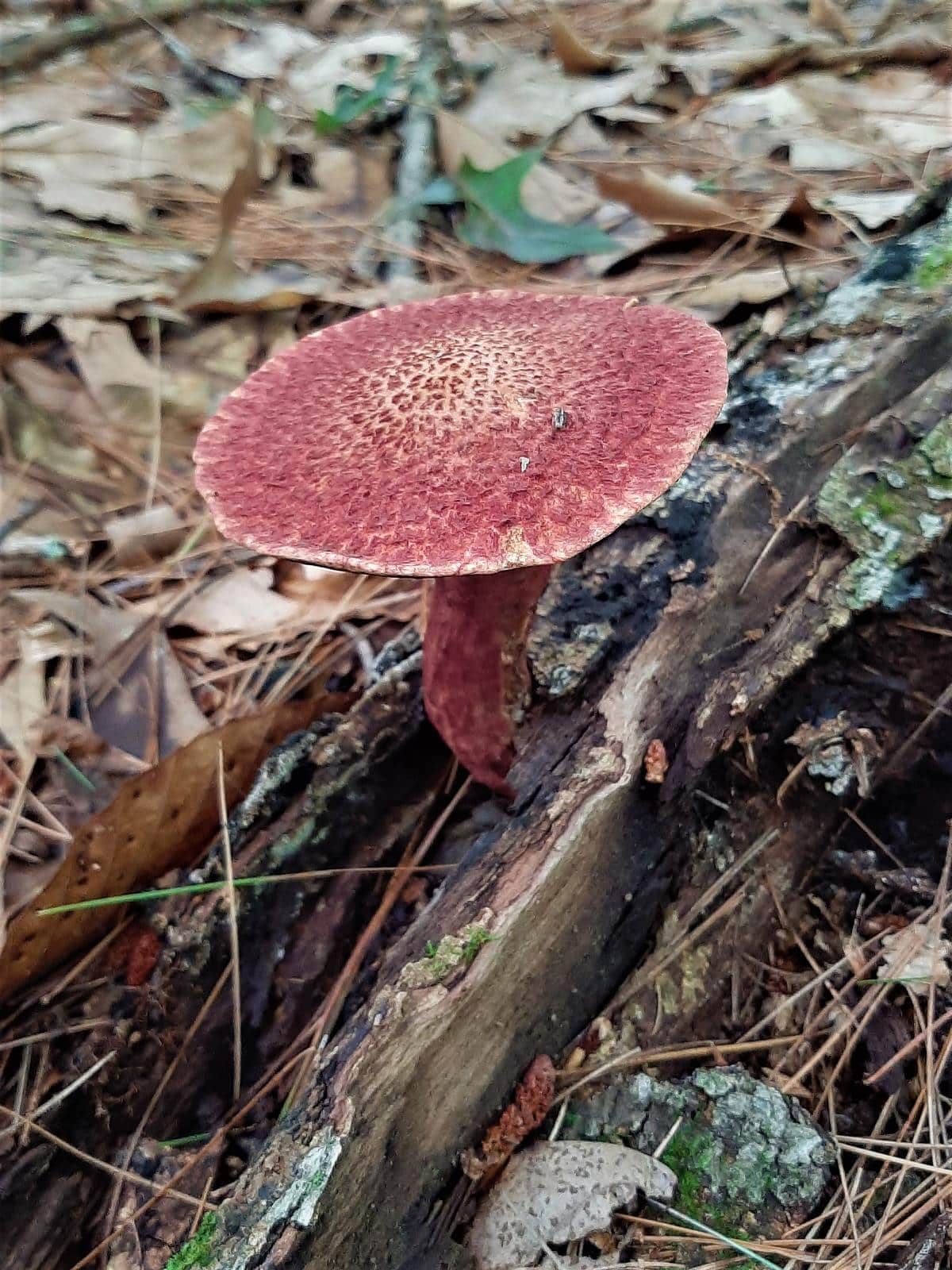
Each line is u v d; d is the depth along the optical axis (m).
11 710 0.21
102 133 0.33
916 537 0.18
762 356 0.21
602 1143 0.15
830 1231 0.15
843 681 0.18
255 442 0.15
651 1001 0.17
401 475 0.14
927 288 0.20
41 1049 0.17
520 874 0.16
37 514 0.25
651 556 0.19
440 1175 0.15
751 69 0.36
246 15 0.45
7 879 0.19
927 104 0.32
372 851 0.19
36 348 0.28
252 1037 0.18
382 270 0.30
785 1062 0.16
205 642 0.23
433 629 0.17
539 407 0.15
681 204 0.27
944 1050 0.16
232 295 0.28
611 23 0.44
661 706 0.17
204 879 0.18
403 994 0.14
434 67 0.36
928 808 0.18
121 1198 0.16
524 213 0.29
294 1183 0.13
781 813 0.18
